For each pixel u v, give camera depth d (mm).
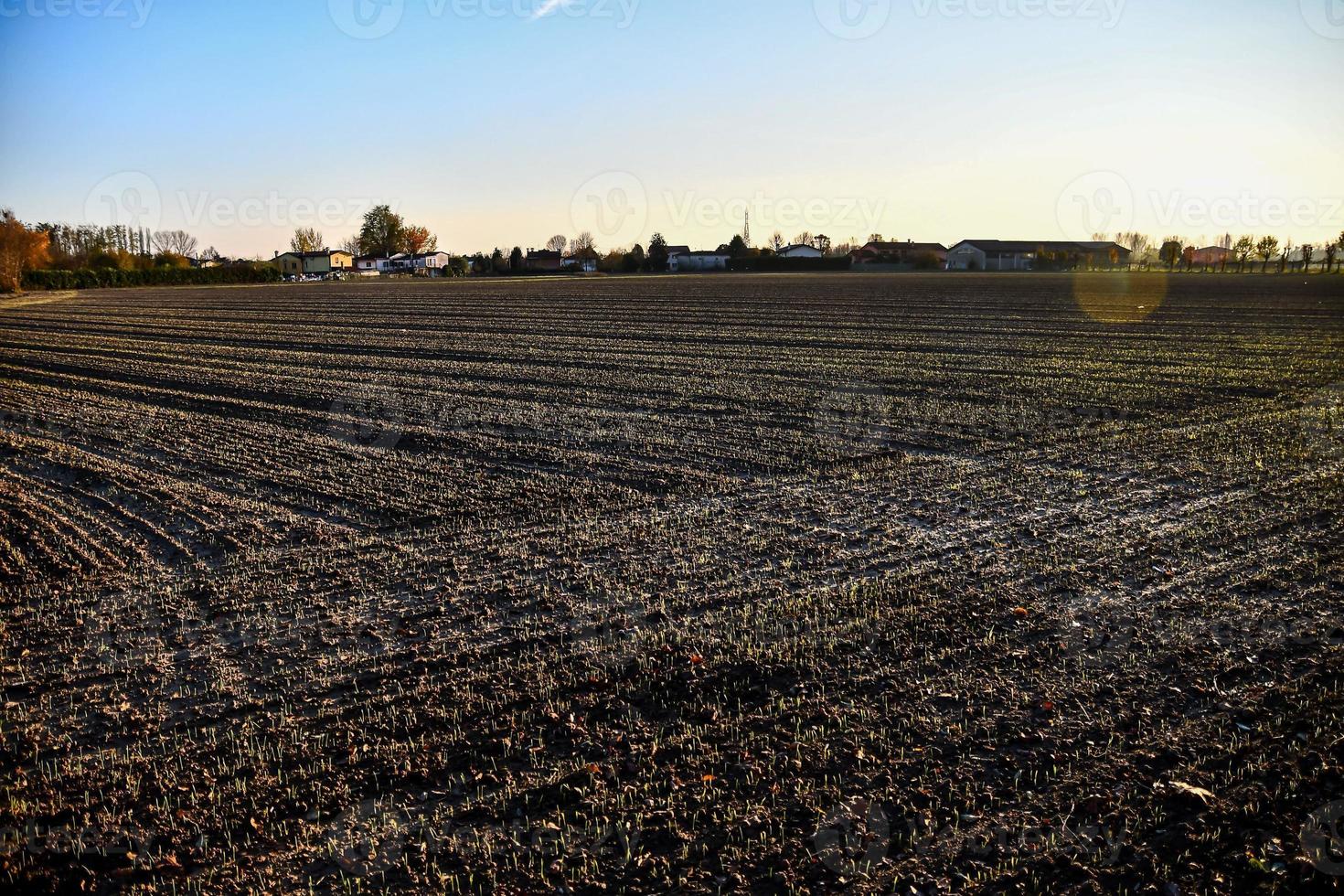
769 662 6691
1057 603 7684
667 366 23172
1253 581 8102
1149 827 4863
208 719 6098
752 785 5273
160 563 9055
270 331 34500
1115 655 6734
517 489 11594
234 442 14727
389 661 6859
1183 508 10359
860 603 7754
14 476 12641
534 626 7410
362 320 39000
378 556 9164
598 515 10453
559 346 28016
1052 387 19172
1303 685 6258
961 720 5879
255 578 8602
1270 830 4824
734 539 9484
